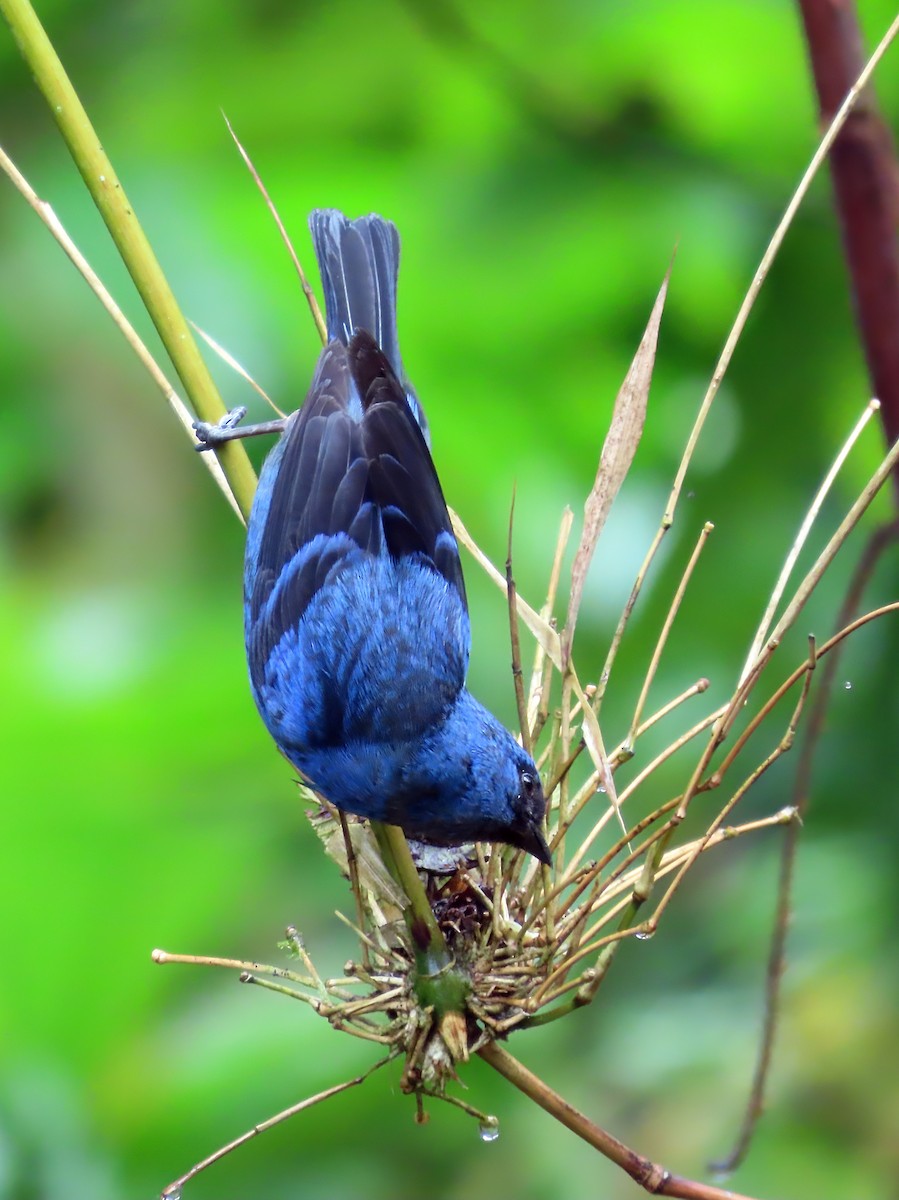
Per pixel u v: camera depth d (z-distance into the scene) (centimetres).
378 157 1215
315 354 1168
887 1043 1006
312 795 822
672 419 1148
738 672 1075
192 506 1206
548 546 1159
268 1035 869
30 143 1234
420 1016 686
